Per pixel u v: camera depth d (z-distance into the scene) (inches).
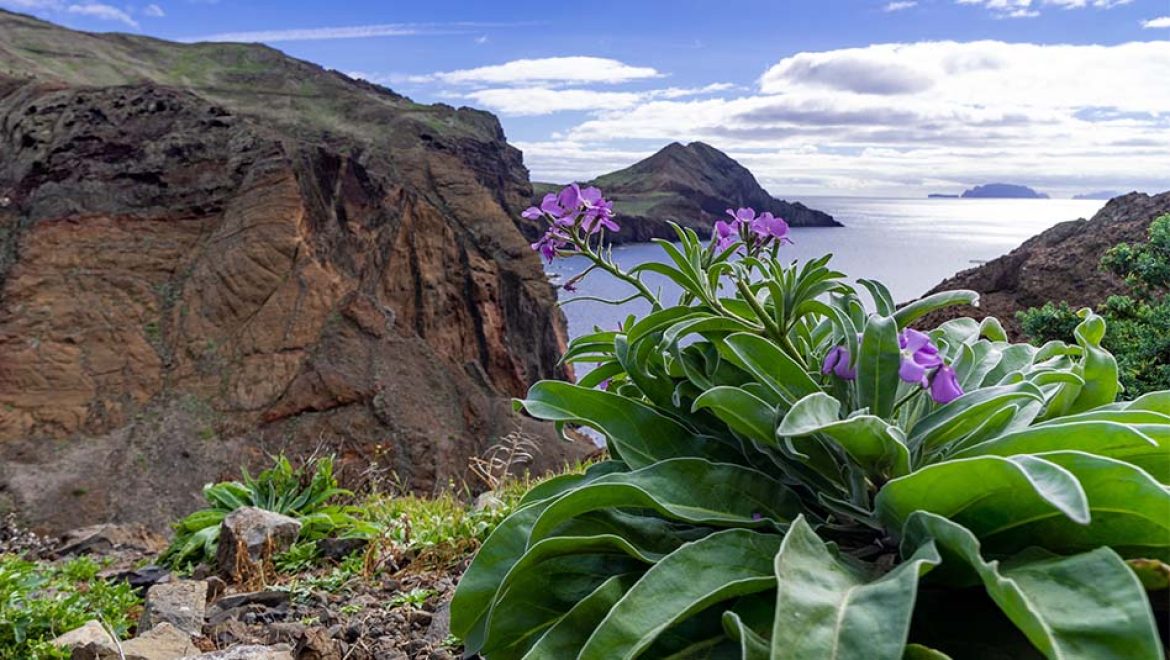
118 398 1419.8
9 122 1820.9
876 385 84.4
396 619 156.0
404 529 225.9
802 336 115.8
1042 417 100.3
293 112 3688.5
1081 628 58.2
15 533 343.3
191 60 5108.3
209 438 1386.6
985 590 76.2
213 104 1910.7
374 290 2085.4
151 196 1690.5
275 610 170.9
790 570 67.5
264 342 1544.0
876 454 80.2
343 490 299.4
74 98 1820.9
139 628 167.0
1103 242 344.8
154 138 1774.1
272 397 1470.2
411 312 2137.1
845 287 104.1
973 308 356.2
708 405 87.1
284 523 236.1
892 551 83.7
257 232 1660.9
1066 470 64.9
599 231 116.0
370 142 2972.4
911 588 61.4
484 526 206.5
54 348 1443.2
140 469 1299.2
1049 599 62.0
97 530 347.3
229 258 1630.2
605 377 128.0
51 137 1739.7
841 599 64.7
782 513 88.5
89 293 1535.4
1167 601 72.8
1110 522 70.1
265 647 130.7
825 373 90.2
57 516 1189.1
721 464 90.6
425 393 1540.4
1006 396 80.8
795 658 59.1
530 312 2465.6
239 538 220.4
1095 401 101.3
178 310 1558.8
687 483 88.0
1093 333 111.5
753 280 123.0
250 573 210.5
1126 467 66.4
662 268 110.0
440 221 2308.1
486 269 2314.2
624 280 115.8
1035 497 69.3
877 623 60.5
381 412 1462.8
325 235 1989.4
